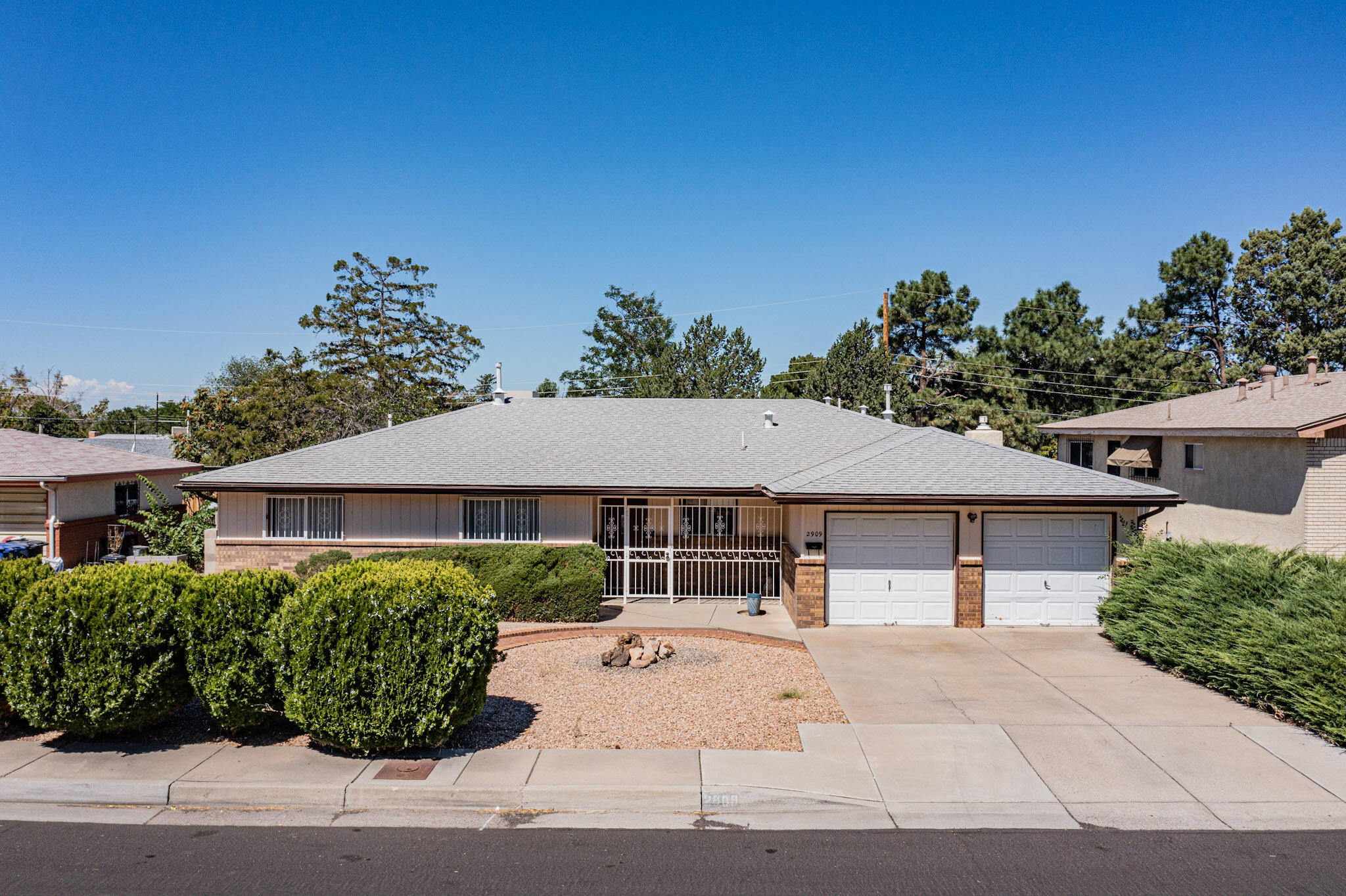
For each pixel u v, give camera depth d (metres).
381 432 20.45
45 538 22.20
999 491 14.32
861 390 36.94
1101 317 44.84
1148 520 26.34
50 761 7.85
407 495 17.55
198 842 6.52
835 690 10.62
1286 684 9.16
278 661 7.90
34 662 7.75
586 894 5.78
